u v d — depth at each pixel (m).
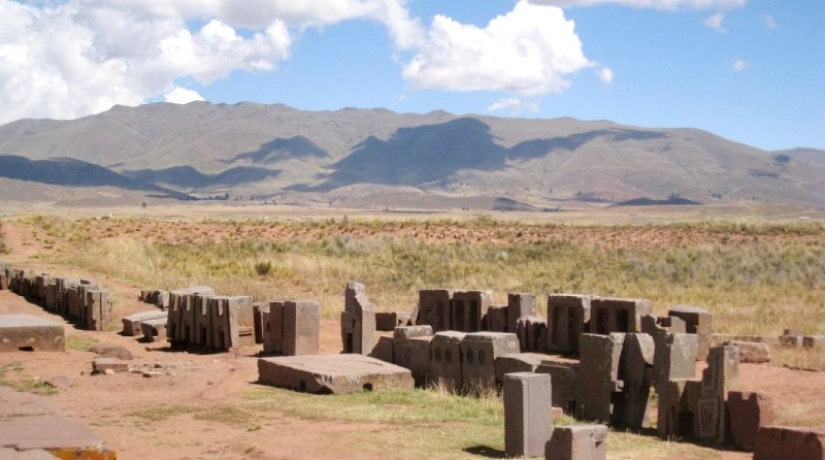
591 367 18.50
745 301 38.59
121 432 16.33
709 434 16.78
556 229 70.12
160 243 61.16
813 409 18.91
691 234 66.50
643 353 18.03
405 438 15.95
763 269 49.09
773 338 26.56
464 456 14.67
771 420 16.30
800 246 58.56
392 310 36.72
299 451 14.79
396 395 20.42
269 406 19.05
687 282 45.50
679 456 15.38
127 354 26.52
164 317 32.06
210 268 49.94
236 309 28.08
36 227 61.97
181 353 28.16
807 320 32.66
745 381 22.02
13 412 13.29
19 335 25.88
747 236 65.44
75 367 23.58
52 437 11.45
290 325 25.83
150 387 21.27
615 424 18.25
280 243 61.91
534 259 56.56
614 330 23.42
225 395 20.39
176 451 14.86
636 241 64.75
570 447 13.30
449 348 21.66
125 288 42.16
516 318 26.03
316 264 50.69
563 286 43.69
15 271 42.00
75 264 49.94
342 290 43.78
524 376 14.82
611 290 42.12
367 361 22.94
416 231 69.00
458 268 51.53
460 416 18.11
